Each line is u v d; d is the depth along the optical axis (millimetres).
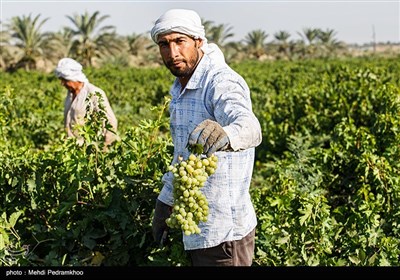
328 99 9750
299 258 3977
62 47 56562
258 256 4016
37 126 9719
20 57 54312
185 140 3416
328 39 82750
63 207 4141
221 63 3332
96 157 4230
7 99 5734
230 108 3047
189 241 3373
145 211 4230
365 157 5207
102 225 4234
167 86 20922
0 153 4484
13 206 4387
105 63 59219
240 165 3303
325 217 4070
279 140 9023
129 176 4250
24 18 54125
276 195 4277
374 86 10195
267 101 13164
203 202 2934
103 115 4266
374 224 4105
